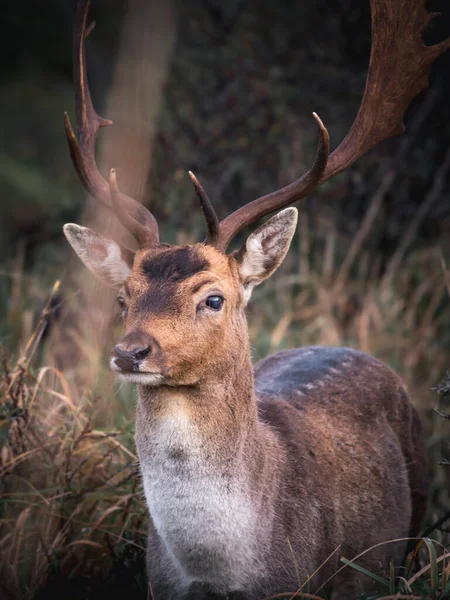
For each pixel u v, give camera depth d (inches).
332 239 619.8
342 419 374.0
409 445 405.1
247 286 335.6
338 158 361.1
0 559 377.1
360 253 650.2
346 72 685.9
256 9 697.0
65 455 401.7
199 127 664.4
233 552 309.9
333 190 655.8
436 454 481.7
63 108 1024.9
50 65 1057.5
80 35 359.9
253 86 673.6
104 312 530.0
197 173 659.4
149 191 645.3
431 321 594.6
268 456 329.1
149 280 315.3
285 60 689.0
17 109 1010.1
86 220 581.3
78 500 396.2
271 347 537.3
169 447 308.2
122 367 296.7
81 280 552.4
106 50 877.2
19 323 571.2
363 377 396.5
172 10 636.1
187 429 307.3
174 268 315.3
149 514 335.3
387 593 335.9
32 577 373.7
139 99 599.5
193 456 307.3
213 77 678.5
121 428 414.0
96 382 478.6
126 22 622.5
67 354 530.0
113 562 377.4
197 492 307.3
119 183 574.2
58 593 367.6
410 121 673.0
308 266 643.5
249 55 682.2
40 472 397.7
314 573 332.5
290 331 571.2
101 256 347.3
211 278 314.2
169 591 324.5
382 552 369.4
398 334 566.9
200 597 317.7
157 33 622.2
